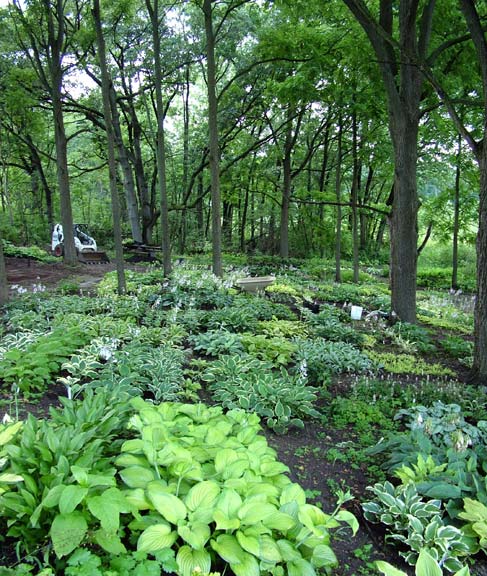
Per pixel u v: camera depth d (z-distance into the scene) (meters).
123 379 5.16
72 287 12.58
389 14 10.19
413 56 7.73
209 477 2.99
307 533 2.65
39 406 4.76
